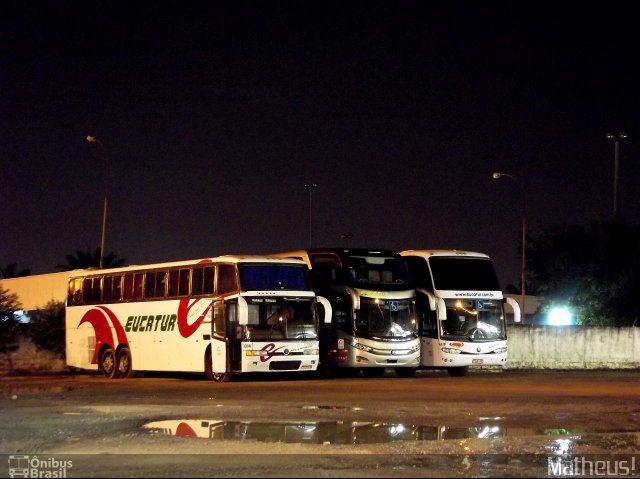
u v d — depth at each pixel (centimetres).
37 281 5319
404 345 3562
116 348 3784
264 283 3253
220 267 3312
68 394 2655
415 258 3828
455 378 3597
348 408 2172
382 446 1556
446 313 3703
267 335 3216
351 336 3509
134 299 3719
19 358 4481
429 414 2050
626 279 5819
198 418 1959
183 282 3478
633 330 4972
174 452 1488
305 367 3269
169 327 3512
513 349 4638
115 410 2114
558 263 6003
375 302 3553
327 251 3634
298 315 3281
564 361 4766
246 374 3603
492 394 2636
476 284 3778
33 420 1914
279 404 2278
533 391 2783
